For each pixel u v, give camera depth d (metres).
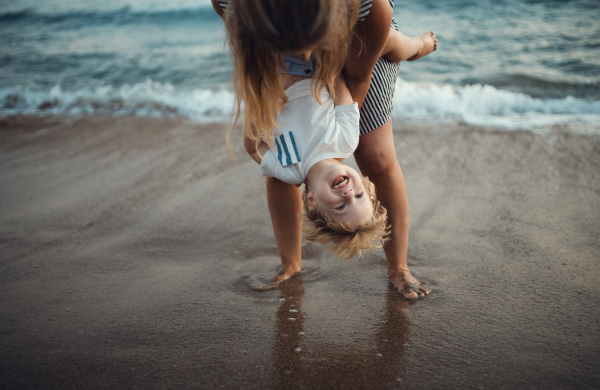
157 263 2.44
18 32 11.45
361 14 1.49
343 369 1.59
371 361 1.63
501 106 5.13
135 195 3.30
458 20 9.21
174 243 2.65
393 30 1.86
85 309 2.02
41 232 2.79
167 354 1.70
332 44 1.46
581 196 2.89
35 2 14.28
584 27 7.85
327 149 1.71
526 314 1.85
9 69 8.17
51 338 1.81
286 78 1.76
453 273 2.21
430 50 2.25
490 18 9.10
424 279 2.18
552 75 5.89
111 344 1.77
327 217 1.72
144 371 1.61
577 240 2.39
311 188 1.71
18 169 3.87
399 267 2.16
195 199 3.22
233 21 1.44
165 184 3.49
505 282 2.09
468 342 1.71
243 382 1.54
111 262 2.45
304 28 1.27
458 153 3.81
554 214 2.69
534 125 4.41
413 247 2.48
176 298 2.10
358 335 1.79
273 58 1.54
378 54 1.65
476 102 5.26
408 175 3.43
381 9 1.50
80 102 6.20
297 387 1.51
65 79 7.51
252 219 2.91
